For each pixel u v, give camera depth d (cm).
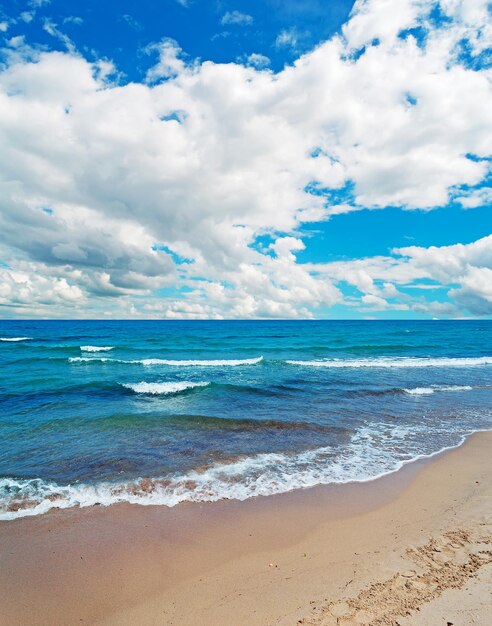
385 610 354
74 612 375
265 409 1248
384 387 1630
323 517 571
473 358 2800
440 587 385
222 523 554
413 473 745
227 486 680
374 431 1020
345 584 403
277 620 351
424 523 545
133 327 8638
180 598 392
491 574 401
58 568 446
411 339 4966
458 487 680
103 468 757
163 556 471
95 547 491
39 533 525
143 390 1541
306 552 476
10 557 468
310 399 1397
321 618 349
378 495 647
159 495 644
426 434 998
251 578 423
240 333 6253
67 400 1368
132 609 378
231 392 1515
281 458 821
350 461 808
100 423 1065
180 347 3775
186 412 1202
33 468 754
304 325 10419
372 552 469
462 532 511
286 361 2564
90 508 599
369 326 9738
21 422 1074
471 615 338
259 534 523
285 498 635
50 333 5984
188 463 787
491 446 913
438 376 1953
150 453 841
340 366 2358
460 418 1156
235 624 349
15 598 396
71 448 868
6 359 2611
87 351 3416
